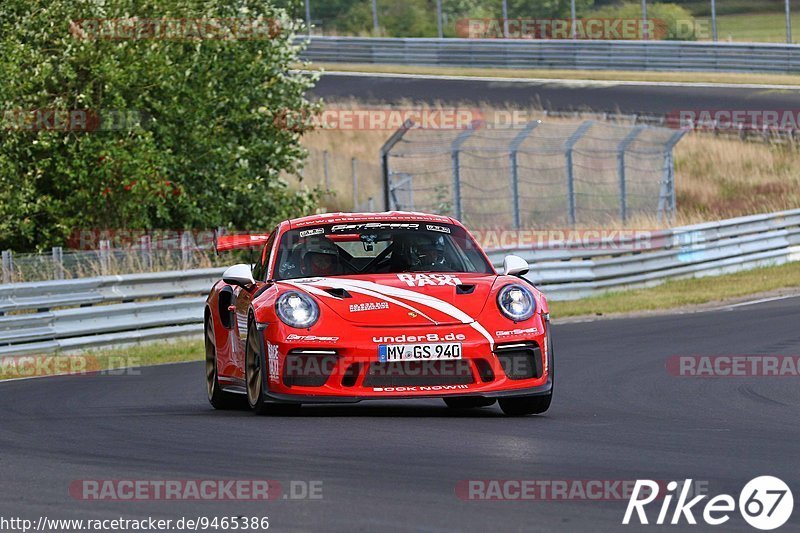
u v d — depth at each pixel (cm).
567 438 2408
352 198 11494
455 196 8650
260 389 2773
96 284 5188
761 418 2808
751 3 17550
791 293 6969
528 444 2317
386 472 2006
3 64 6656
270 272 2994
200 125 7281
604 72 14525
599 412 2938
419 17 16625
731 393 3344
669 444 2333
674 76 14188
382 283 2798
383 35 16225
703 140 12450
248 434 2488
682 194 11475
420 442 2344
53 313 4988
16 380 4216
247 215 7862
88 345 5112
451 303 2722
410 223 3139
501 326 2700
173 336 5497
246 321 2920
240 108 7469
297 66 7994
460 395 2641
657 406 3075
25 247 7200
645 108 12612
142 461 2181
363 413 2906
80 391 3728
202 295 5706
